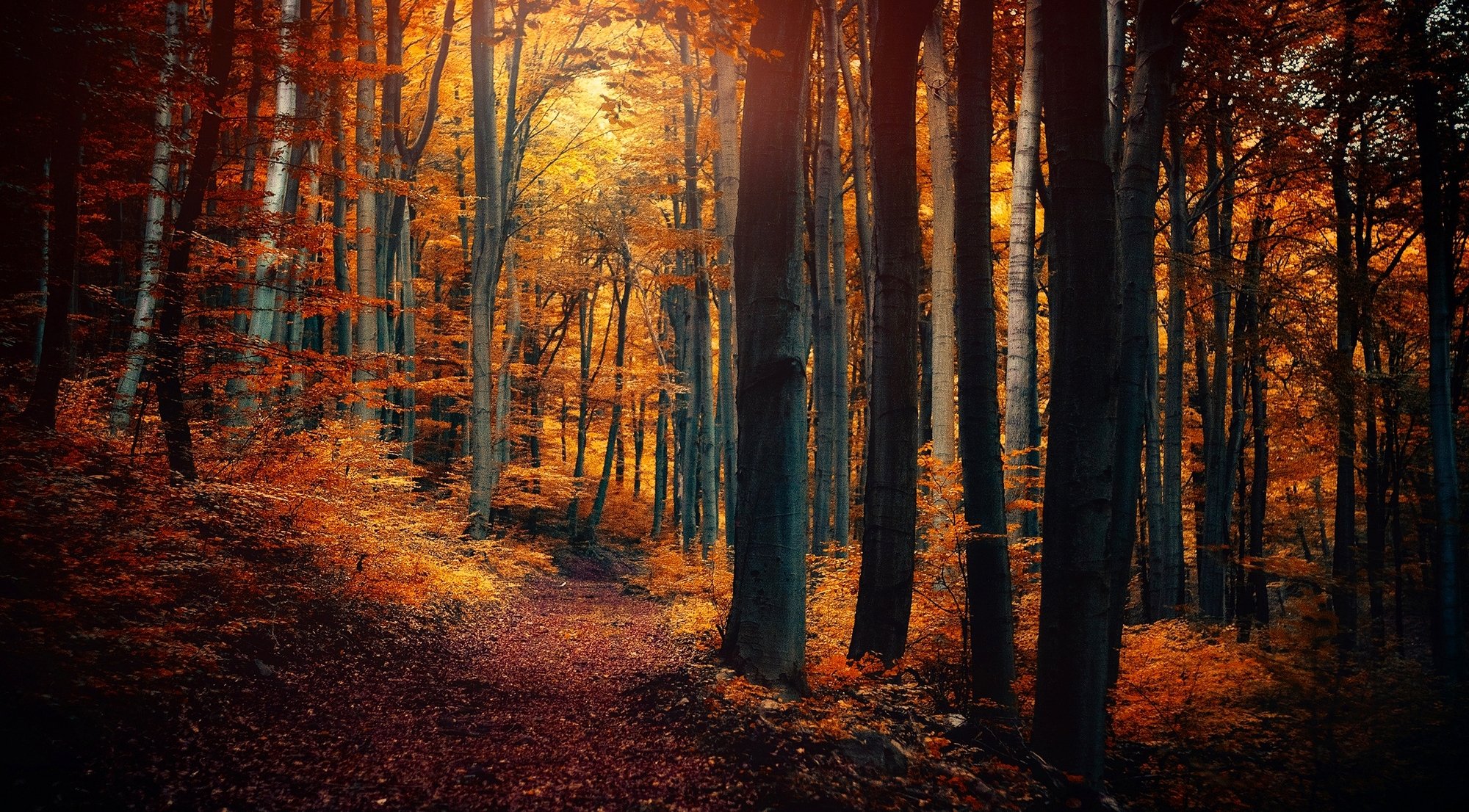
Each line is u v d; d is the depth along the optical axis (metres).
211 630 6.96
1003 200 18.97
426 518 14.41
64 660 5.23
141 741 5.11
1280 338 12.73
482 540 16.83
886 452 8.12
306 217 9.91
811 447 26.12
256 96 10.44
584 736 6.63
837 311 14.88
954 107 15.31
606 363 34.91
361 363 10.70
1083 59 6.61
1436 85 10.69
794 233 7.29
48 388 7.68
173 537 7.28
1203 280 12.57
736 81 14.91
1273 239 14.89
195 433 10.59
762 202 7.25
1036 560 10.69
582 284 28.20
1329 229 15.01
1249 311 14.74
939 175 12.24
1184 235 13.48
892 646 7.97
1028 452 11.06
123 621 6.11
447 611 11.91
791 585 7.05
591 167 26.28
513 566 18.27
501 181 22.20
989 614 7.53
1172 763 7.39
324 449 10.99
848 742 5.91
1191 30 10.98
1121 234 8.26
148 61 8.34
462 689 8.22
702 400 19.81
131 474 8.20
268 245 10.31
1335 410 13.05
